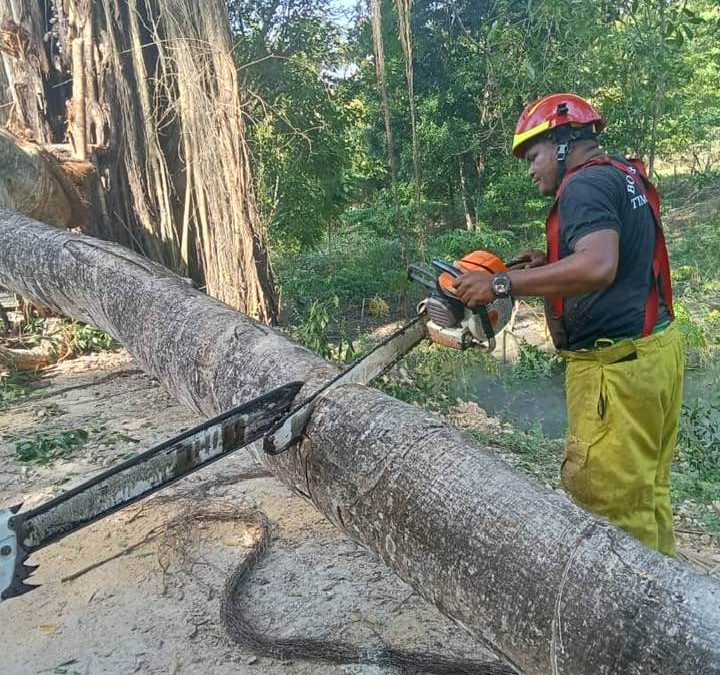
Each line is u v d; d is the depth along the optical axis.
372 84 13.84
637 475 2.46
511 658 1.87
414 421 2.29
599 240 2.21
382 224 14.09
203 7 7.50
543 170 2.62
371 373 2.56
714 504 4.18
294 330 8.18
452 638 2.83
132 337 3.89
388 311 11.02
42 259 4.84
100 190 8.22
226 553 3.42
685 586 1.63
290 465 2.59
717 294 9.98
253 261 7.88
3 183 6.77
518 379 7.43
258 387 2.87
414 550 2.09
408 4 7.02
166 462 2.08
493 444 4.96
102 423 5.27
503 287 2.29
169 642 2.83
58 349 7.05
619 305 2.42
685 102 12.98
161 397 5.86
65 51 8.23
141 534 3.59
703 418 5.78
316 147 11.27
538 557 1.82
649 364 2.44
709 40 12.81
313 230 11.88
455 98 14.08
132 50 8.08
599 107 10.47
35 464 4.49
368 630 2.88
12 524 1.80
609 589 1.69
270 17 11.59
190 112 7.68
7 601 3.08
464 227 16.23
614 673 1.63
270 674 2.66
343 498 2.33
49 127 8.47
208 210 8.01
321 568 3.29
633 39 7.06
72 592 3.15
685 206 14.23
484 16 13.43
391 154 7.70
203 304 3.58
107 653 2.77
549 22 7.02
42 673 2.67
